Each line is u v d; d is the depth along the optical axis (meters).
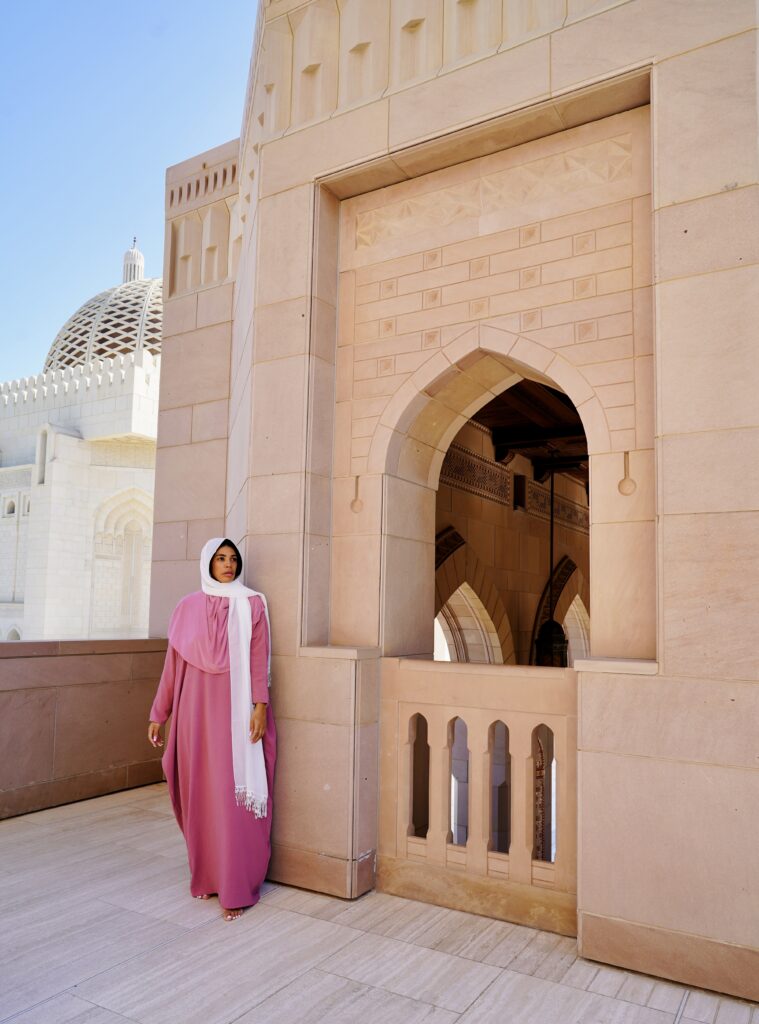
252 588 4.18
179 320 6.84
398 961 3.08
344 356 4.31
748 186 3.03
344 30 4.29
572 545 10.82
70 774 5.43
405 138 3.93
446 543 7.21
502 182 3.89
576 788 3.32
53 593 27.72
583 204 3.65
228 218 6.74
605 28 3.40
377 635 4.02
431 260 4.07
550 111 3.58
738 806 2.85
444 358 3.96
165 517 6.66
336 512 4.23
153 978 2.92
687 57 3.19
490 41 3.78
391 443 4.12
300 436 4.12
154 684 6.07
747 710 2.86
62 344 33.03
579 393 3.56
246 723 3.69
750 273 3.00
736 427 2.97
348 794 3.76
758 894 2.80
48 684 5.32
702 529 2.99
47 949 3.15
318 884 3.81
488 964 3.06
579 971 3.01
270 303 4.34
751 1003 2.78
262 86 4.80
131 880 3.94
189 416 6.64
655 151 3.22
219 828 3.61
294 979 2.93
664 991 2.86
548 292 3.70
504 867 3.54
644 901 3.00
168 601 6.53
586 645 11.88
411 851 3.80
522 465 9.14
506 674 3.63
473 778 3.68
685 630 2.99
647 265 3.46
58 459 28.20
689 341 3.08
